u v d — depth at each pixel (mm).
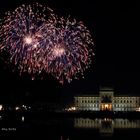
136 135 140750
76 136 134750
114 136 137625
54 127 162000
